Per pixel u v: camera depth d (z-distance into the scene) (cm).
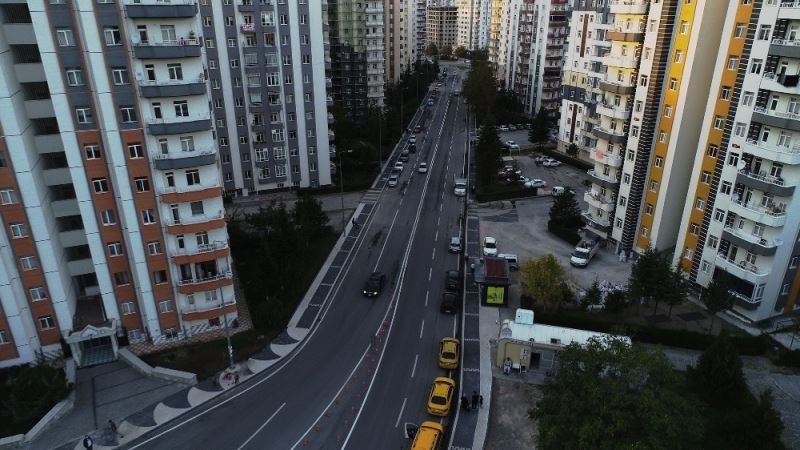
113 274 4866
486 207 8612
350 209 8569
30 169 4319
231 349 4772
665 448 2911
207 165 4762
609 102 6881
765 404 3481
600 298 5484
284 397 4472
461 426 4091
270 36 7988
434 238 7481
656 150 6116
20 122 4241
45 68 4147
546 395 3506
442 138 12912
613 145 6819
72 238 4838
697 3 5344
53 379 4322
